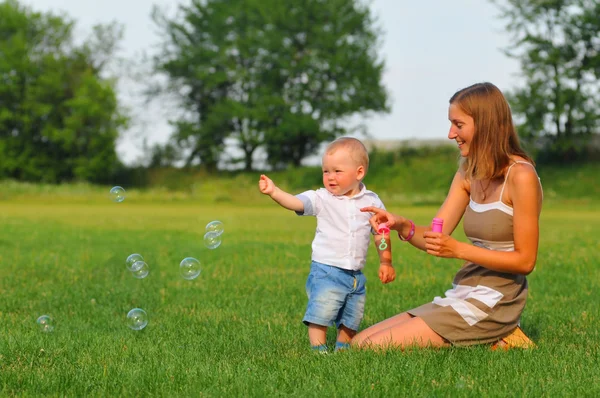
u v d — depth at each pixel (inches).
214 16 2333.9
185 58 2297.0
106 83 2213.3
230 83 2381.9
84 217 967.0
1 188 1925.4
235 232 661.9
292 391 154.3
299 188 2057.1
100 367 175.3
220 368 172.4
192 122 2337.6
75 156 2226.9
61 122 2249.0
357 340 194.9
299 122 2176.4
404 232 200.8
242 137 2249.0
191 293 310.2
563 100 1945.1
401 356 178.4
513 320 188.9
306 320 196.4
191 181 2197.3
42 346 199.9
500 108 185.6
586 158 2021.4
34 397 151.6
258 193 1974.7
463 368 170.1
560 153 2009.1
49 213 1091.9
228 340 209.9
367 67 2208.4
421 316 190.1
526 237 181.8
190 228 738.8
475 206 191.5
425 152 2140.7
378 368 168.9
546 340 210.1
